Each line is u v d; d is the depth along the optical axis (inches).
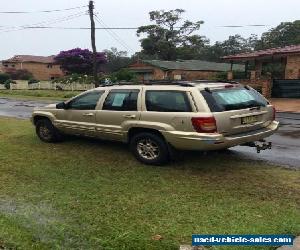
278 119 654.5
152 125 300.0
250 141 297.1
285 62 1205.1
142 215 210.7
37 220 204.2
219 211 215.5
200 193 245.8
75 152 358.3
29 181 273.6
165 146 300.7
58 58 2805.1
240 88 305.9
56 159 334.3
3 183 269.9
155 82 319.9
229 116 281.0
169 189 253.9
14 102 1133.1
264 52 1219.9
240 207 221.0
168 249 172.7
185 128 283.3
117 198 237.5
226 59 1315.2
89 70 2819.9
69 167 308.7
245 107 294.7
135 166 309.7
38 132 410.0
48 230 191.2
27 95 1521.9
